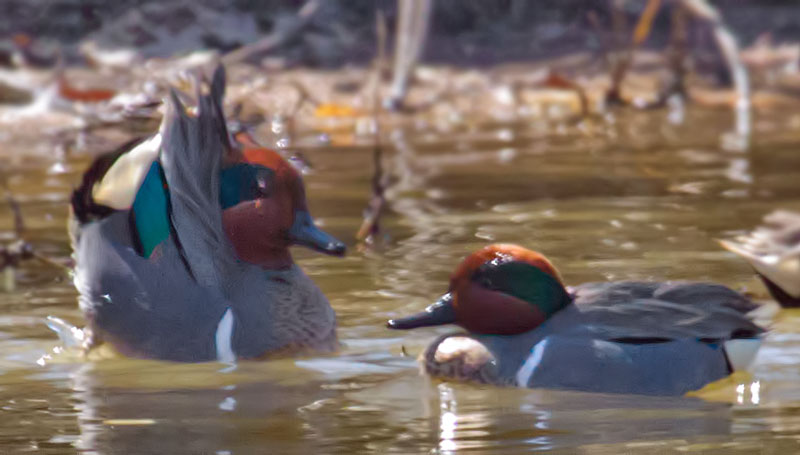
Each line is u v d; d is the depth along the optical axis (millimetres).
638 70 25125
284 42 24750
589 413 7352
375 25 26266
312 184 15281
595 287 8531
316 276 10906
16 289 10734
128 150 8812
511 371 8055
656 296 8375
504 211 13516
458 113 21719
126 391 7910
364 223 12914
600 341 8016
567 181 15281
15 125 19188
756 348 8141
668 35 27438
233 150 8945
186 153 8680
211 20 24500
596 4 28234
